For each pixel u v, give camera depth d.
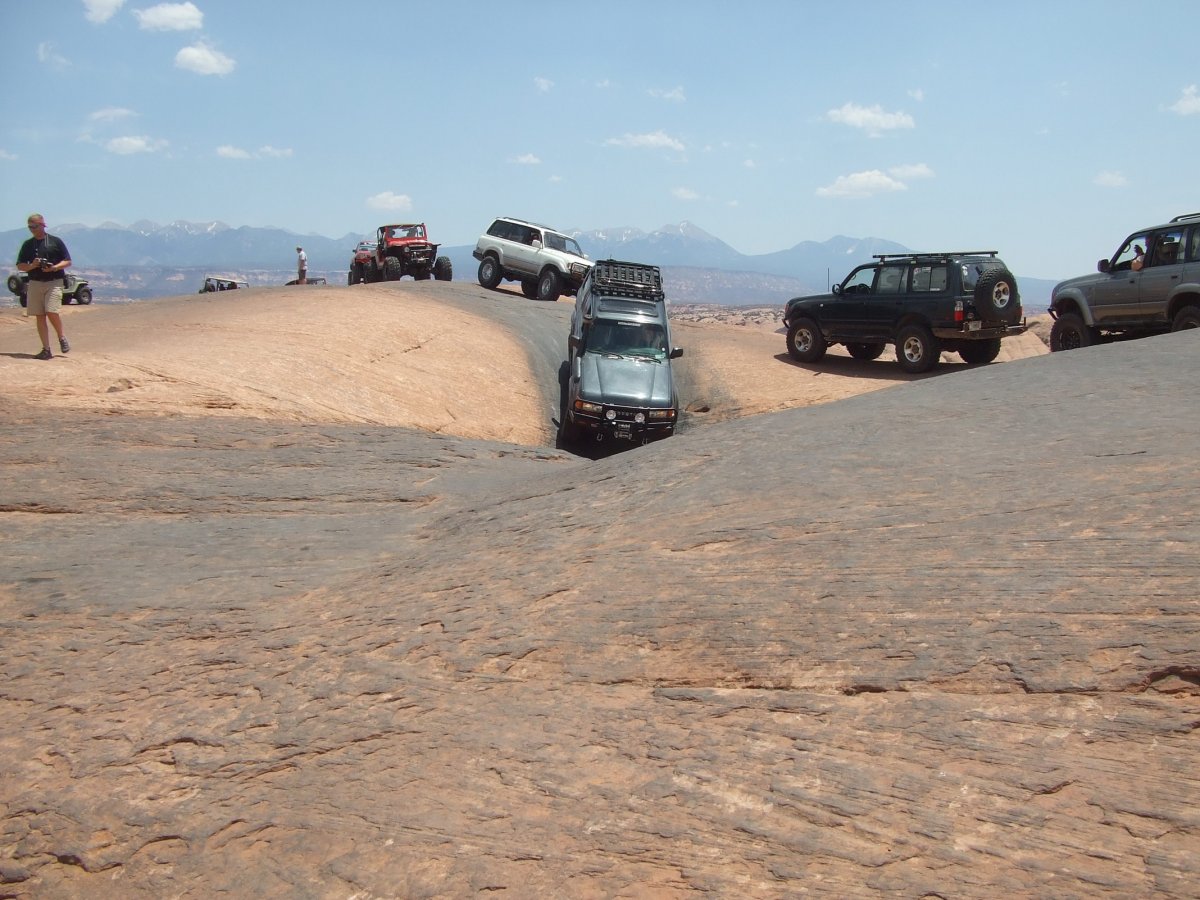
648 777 3.14
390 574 5.64
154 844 3.49
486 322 22.09
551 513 5.87
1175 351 7.30
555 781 3.25
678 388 21.09
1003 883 2.36
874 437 5.71
